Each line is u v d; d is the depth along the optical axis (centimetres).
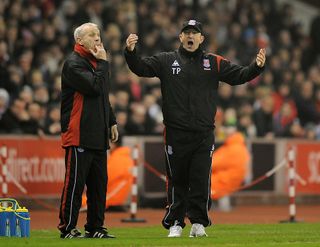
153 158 6712
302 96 8688
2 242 3553
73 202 3753
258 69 3881
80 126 3731
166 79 3916
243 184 7112
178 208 3956
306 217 6028
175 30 8675
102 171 3791
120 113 6712
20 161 6156
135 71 3888
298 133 7938
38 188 6253
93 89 3706
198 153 3903
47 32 7506
